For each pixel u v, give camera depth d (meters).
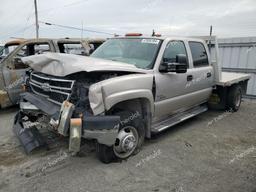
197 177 3.60
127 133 3.95
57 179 3.46
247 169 3.88
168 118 5.10
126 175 3.59
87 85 3.52
